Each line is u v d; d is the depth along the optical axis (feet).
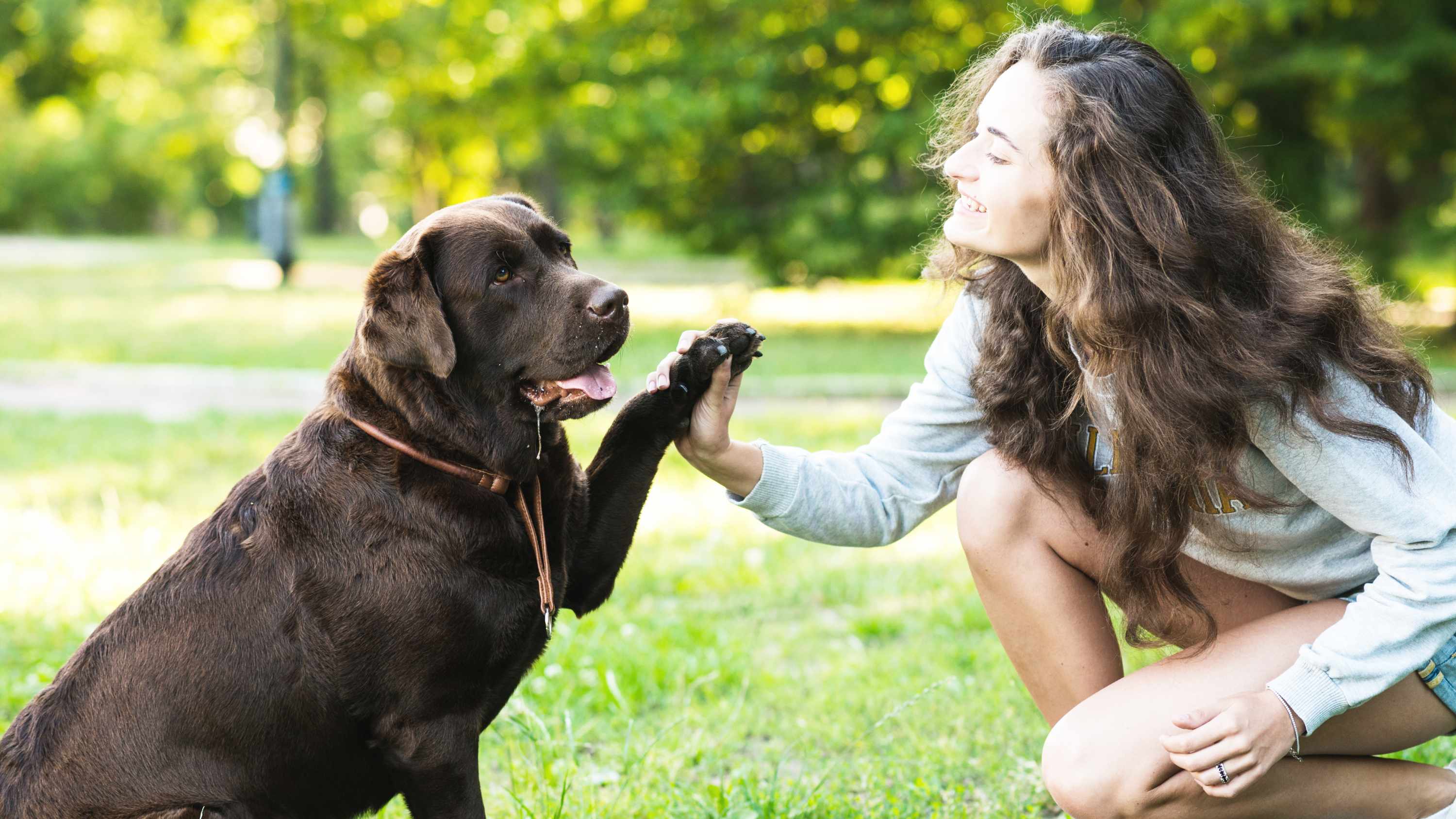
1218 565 8.37
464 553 7.98
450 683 7.99
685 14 48.39
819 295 70.79
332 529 7.95
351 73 79.56
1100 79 7.41
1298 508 7.96
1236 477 7.57
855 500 9.10
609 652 12.85
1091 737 7.71
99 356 38.17
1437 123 44.06
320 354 39.04
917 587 15.85
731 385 8.68
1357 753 8.02
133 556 16.42
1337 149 48.80
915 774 10.44
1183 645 8.65
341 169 165.17
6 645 13.43
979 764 10.62
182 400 32.73
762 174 49.24
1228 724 7.15
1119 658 8.71
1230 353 7.15
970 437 9.20
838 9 46.29
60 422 27.78
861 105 47.85
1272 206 7.74
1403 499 7.32
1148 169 7.23
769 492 8.84
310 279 76.38
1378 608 7.38
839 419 27.30
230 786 7.82
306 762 8.04
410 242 8.66
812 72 47.11
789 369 36.45
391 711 7.95
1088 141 7.27
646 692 12.34
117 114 145.28
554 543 8.57
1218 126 7.83
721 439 8.75
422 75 68.85
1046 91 7.51
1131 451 7.57
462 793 8.15
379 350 8.14
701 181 49.14
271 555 7.95
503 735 11.07
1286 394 7.33
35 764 7.76
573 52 49.14
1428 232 46.26
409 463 8.16
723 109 44.65
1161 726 7.57
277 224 72.64
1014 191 7.61
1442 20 42.19
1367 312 7.70
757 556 16.42
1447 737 10.72
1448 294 65.46
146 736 7.71
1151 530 7.81
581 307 8.89
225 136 132.46
